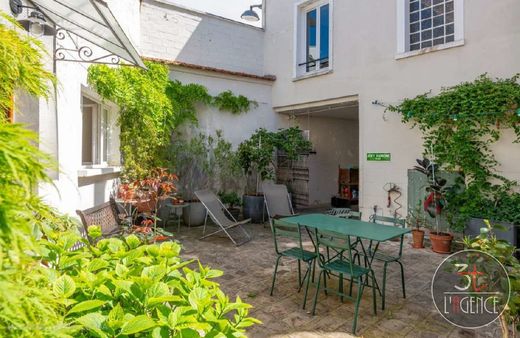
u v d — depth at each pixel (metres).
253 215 8.09
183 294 1.46
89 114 5.71
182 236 6.59
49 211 1.21
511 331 2.58
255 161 8.29
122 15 6.62
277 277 4.41
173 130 7.91
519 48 5.32
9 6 2.57
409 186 6.66
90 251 1.91
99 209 4.38
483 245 2.20
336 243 3.44
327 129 10.96
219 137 8.60
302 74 9.01
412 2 6.79
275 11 9.52
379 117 7.16
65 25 3.53
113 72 5.51
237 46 9.32
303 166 10.39
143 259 1.71
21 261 0.79
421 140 6.48
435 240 5.66
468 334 3.01
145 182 5.71
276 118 9.77
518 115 5.12
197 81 8.38
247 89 9.23
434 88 6.30
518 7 5.33
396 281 4.32
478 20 5.77
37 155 0.84
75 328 1.02
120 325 1.12
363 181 7.46
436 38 6.42
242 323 1.36
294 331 3.04
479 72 5.75
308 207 10.23
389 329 3.10
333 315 3.37
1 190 0.77
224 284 4.15
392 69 6.92
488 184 5.55
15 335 0.83
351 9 7.67
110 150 6.36
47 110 3.07
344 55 7.83
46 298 1.00
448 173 6.07
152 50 7.96
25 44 1.29
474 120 5.61
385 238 3.29
